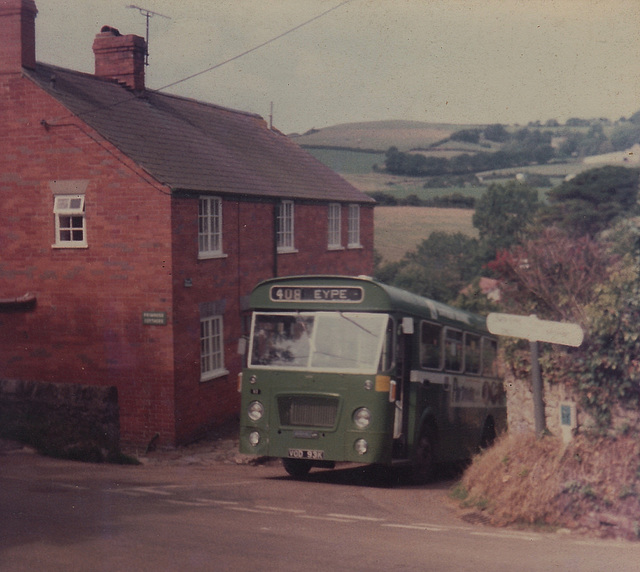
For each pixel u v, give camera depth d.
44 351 18.56
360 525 8.41
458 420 14.30
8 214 18.75
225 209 19.98
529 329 8.93
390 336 11.70
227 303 20.16
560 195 37.72
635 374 9.33
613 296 9.68
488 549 7.32
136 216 17.73
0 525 7.39
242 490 11.09
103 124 18.58
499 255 14.23
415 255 52.44
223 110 27.88
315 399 11.76
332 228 27.50
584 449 9.18
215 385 19.47
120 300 17.95
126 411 17.91
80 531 7.23
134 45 22.27
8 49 18.52
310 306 12.06
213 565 6.10
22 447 14.08
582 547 7.57
